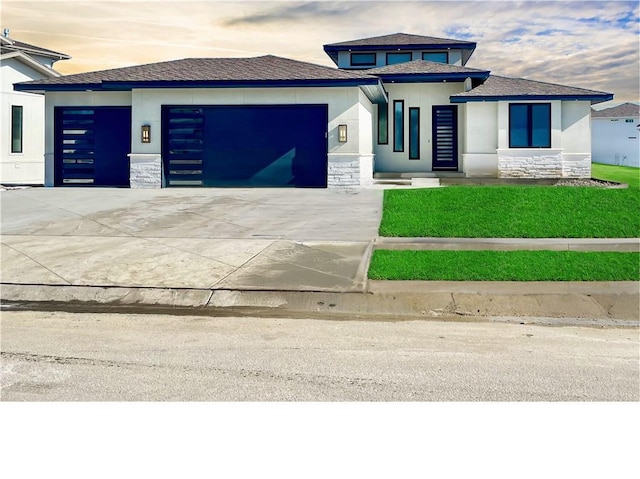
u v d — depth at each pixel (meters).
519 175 20.36
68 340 5.81
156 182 17.89
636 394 4.46
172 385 4.57
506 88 20.95
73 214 13.12
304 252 9.65
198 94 17.72
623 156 38.31
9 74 22.91
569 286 7.93
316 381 4.67
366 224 11.81
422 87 22.00
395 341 5.88
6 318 6.75
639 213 11.96
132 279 8.31
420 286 7.95
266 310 7.26
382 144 22.28
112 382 4.61
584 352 5.54
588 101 20.19
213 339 5.90
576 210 12.29
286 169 17.64
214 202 14.57
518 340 5.97
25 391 4.42
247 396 4.36
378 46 25.73
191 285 8.01
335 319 6.84
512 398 4.38
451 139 21.97
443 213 12.34
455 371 4.94
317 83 16.95
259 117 17.64
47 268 8.87
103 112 19.16
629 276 8.27
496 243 10.02
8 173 22.77
